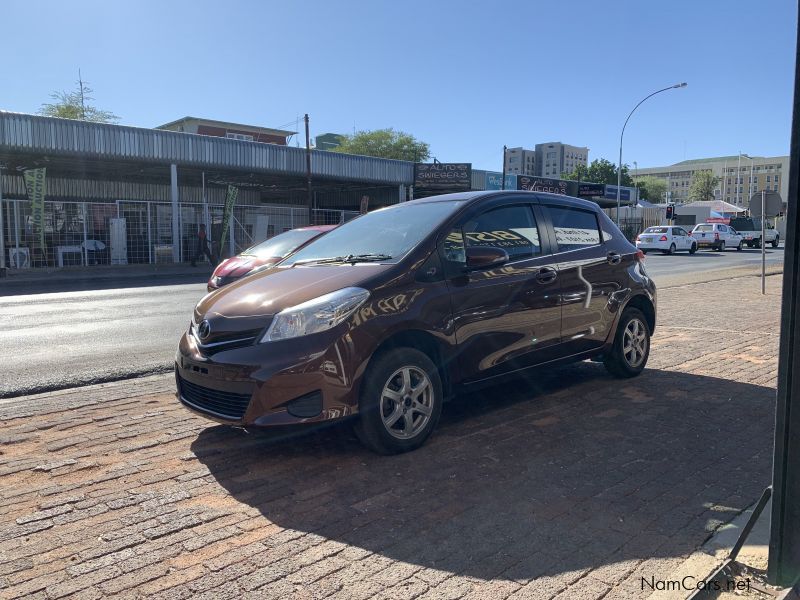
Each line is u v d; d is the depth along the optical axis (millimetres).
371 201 43094
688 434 4652
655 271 22641
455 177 37438
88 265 23875
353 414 4035
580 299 5465
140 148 25703
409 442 4289
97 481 3883
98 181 35594
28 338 8906
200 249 26047
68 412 5230
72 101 56469
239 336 4086
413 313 4246
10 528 3293
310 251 5195
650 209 57469
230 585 2775
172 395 5766
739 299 12859
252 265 9992
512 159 158875
